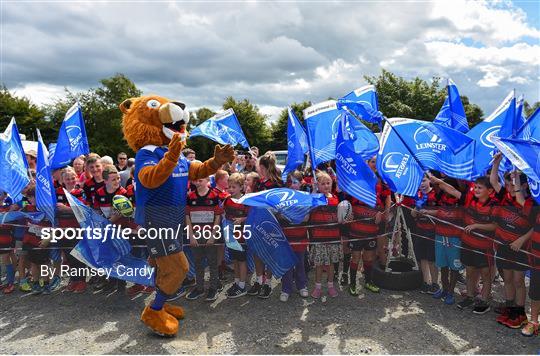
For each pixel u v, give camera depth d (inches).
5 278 154.6
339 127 151.3
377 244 154.2
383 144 152.2
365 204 150.6
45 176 142.9
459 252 147.9
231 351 117.0
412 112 1128.2
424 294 158.2
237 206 144.2
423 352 117.3
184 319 137.1
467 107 1209.4
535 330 128.6
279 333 127.2
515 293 141.8
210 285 150.7
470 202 147.6
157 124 130.0
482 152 181.6
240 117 1471.5
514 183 139.0
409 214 154.9
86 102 1657.2
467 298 148.1
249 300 152.0
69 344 120.4
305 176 238.4
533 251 130.3
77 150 223.1
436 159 159.2
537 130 157.8
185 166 135.4
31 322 133.7
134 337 125.2
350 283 154.9
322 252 148.0
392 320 136.4
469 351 118.6
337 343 121.3
